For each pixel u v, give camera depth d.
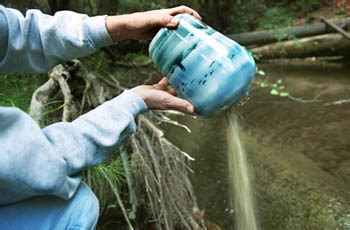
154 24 1.32
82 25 1.24
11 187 1.00
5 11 1.14
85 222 1.12
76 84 2.64
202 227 2.06
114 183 2.11
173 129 3.41
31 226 1.08
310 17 6.79
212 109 1.27
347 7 6.76
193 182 2.64
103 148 1.12
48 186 1.02
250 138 3.21
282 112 3.76
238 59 1.26
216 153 2.99
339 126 3.35
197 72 1.26
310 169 2.72
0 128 0.98
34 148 1.00
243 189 1.69
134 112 1.18
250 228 1.85
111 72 4.40
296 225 2.21
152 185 2.03
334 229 2.16
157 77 4.67
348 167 2.72
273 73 5.18
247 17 6.89
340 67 5.26
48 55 1.22
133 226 2.11
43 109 2.34
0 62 1.17
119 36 1.32
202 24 1.33
